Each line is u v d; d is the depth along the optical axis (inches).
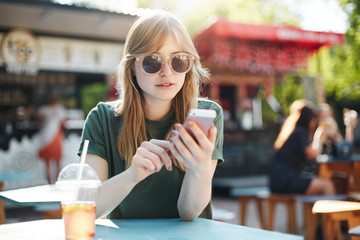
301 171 176.9
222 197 323.3
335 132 198.4
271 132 373.4
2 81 405.4
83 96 494.6
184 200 61.1
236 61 333.7
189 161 52.9
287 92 505.4
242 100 415.2
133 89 69.7
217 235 50.4
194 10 628.1
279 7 559.2
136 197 69.5
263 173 365.1
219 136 71.8
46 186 87.4
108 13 308.3
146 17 66.4
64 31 364.2
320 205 108.5
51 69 374.0
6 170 290.2
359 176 148.9
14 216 230.4
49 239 49.5
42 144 292.8
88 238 49.3
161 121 71.5
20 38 353.4
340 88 263.6
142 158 56.3
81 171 52.0
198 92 74.2
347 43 194.7
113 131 71.3
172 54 64.3
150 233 52.6
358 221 101.1
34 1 286.4
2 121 314.5
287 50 347.3
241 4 633.6
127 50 67.8
